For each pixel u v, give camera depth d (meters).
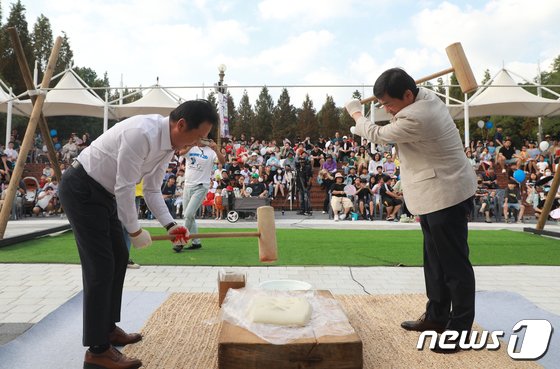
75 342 2.68
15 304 3.54
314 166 17.72
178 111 2.36
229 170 14.84
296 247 6.64
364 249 6.46
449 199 2.61
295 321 2.24
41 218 12.52
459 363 2.38
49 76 6.66
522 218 12.15
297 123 83.12
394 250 6.37
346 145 18.72
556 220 12.15
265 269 4.98
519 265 5.31
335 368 2.01
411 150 2.79
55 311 3.21
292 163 15.42
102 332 2.28
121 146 2.27
